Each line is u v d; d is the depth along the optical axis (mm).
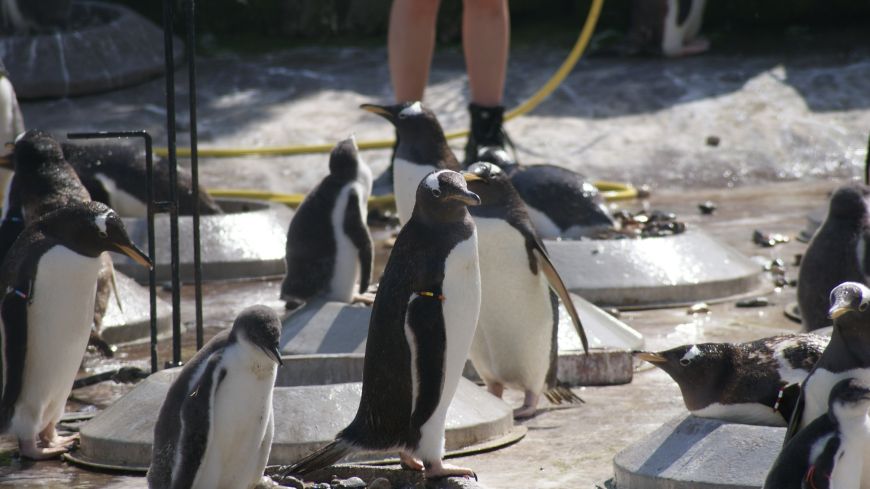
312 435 7508
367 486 7094
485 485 7219
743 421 6957
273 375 6211
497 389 8992
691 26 23062
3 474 7656
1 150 12617
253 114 20750
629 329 10523
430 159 10203
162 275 13320
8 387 7598
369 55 24000
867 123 20016
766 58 22734
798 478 5738
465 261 6781
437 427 6906
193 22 8992
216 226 13734
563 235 13000
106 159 13867
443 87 21922
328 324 9844
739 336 10836
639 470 6859
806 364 6883
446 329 6762
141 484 7398
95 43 21953
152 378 8258
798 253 14234
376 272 13375
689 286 12164
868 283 9117
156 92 21828
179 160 18531
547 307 8461
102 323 10391
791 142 19547
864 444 5750
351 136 10617
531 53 23750
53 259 7410
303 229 10422
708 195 17875
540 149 19359
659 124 20188
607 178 18578
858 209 9234
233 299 12562
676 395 9148
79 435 8188
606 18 25078
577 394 9305
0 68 12688
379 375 6781
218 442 6168
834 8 24797
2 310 7488
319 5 25234
